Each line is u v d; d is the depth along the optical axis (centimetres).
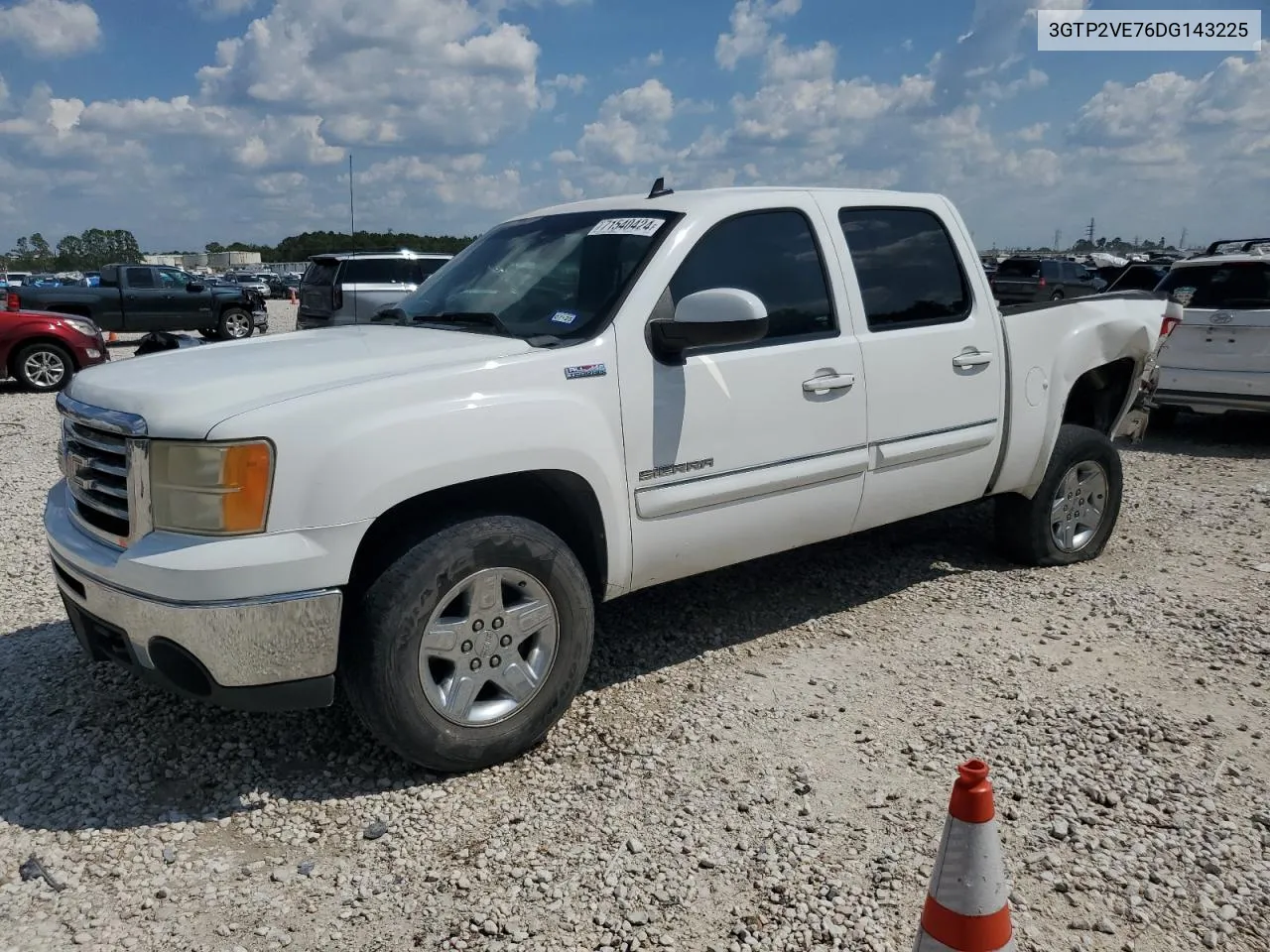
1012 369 496
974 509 654
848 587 523
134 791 333
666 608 493
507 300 408
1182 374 948
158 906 276
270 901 278
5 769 349
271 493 296
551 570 343
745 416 396
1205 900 272
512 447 330
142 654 315
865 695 398
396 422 310
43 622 483
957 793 195
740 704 390
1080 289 2731
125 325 2133
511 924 266
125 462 313
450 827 311
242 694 306
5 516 686
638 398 367
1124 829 305
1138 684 407
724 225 404
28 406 1275
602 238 408
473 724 334
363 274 1609
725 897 276
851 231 446
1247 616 482
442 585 319
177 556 295
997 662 428
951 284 479
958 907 193
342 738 367
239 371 326
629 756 352
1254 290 915
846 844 299
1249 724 373
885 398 442
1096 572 550
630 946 257
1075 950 255
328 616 305
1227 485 777
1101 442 554
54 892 282
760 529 413
